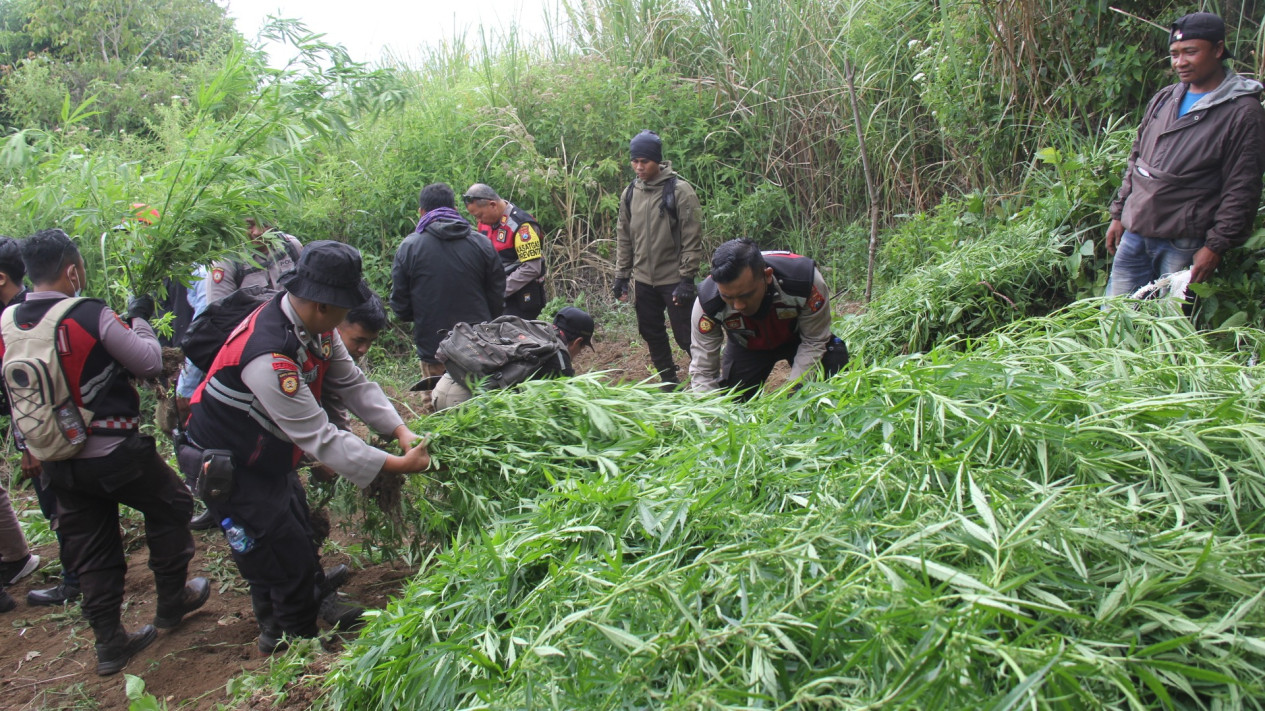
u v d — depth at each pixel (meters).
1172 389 2.69
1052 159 5.23
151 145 7.11
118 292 3.78
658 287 6.14
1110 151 5.18
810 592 1.77
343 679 2.41
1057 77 6.21
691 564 2.03
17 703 3.19
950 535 1.86
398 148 8.83
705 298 3.80
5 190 4.31
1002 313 4.80
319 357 2.98
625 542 2.28
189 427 3.04
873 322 5.09
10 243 3.65
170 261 3.62
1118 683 1.47
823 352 3.82
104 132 10.56
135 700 2.74
